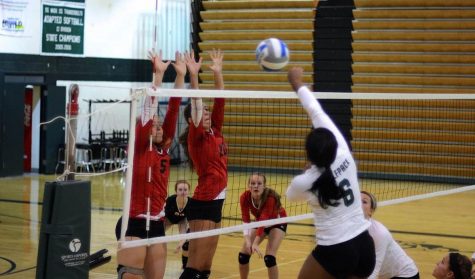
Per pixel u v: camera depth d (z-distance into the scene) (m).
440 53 17.31
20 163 17.06
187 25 20.66
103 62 18.77
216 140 6.45
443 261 5.88
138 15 19.58
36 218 11.58
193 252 6.45
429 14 17.34
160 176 5.76
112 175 17.25
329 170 4.57
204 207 6.40
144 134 5.62
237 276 8.26
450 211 13.16
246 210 7.42
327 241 4.61
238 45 19.03
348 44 18.11
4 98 16.58
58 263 5.33
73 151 5.77
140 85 19.77
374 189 14.80
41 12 17.23
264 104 18.30
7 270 8.17
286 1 18.66
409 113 17.17
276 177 16.52
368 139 17.45
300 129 17.91
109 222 11.27
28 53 17.02
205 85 19.23
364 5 17.83
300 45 18.39
